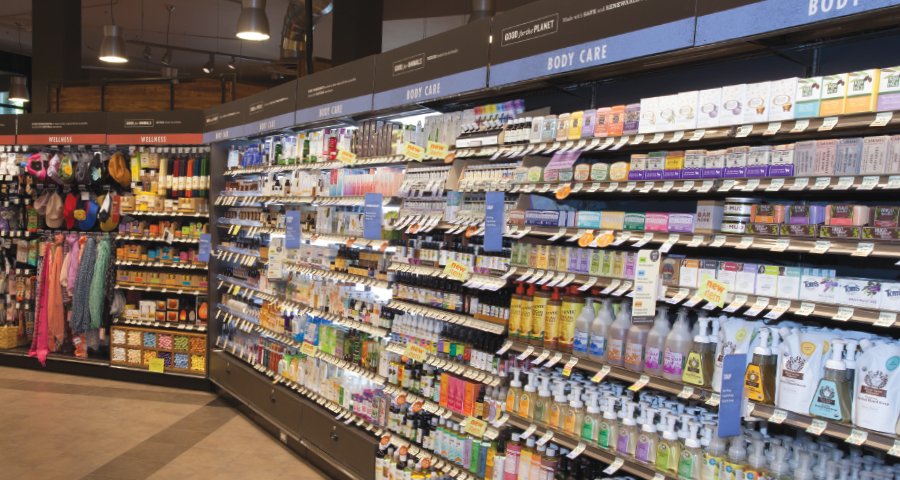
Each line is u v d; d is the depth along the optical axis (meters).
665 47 2.75
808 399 2.35
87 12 11.50
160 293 7.60
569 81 3.51
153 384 7.14
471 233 3.78
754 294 2.57
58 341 7.51
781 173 2.49
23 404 6.16
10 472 4.54
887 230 2.20
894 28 2.46
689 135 2.74
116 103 8.62
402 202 4.54
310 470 4.86
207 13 11.52
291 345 5.64
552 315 3.33
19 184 7.78
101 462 4.81
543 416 3.33
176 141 7.23
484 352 3.73
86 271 7.29
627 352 2.96
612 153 3.62
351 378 4.92
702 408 2.86
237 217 6.91
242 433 5.64
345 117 5.02
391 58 4.43
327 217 5.41
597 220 3.17
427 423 4.15
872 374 2.18
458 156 3.92
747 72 3.09
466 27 3.82
